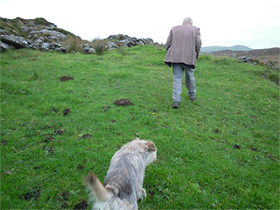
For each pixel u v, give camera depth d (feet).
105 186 7.81
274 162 15.14
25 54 44.32
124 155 9.41
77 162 12.64
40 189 10.41
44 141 14.80
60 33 76.07
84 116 18.89
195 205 10.28
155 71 40.11
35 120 17.65
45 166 12.03
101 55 52.08
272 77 41.65
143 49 63.57
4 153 12.93
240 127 20.74
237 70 43.86
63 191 10.42
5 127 16.06
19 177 10.98
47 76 30.55
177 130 18.04
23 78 28.81
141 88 29.22
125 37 87.81
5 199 9.41
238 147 16.92
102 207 7.04
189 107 23.88
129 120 18.88
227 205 10.56
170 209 9.96
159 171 12.36
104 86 28.68
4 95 22.07
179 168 12.95
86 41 66.33
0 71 30.68
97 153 13.69
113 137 15.84
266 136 19.52
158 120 19.60
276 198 11.14
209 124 20.35
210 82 35.19
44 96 22.88
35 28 72.90
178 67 22.72
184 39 21.80
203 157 14.52
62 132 16.11
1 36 44.83
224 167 13.58
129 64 44.32
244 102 27.68
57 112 19.65
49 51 51.34
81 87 27.14
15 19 78.23
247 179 12.79
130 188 8.16
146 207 9.94
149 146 10.38
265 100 28.96
